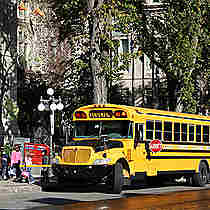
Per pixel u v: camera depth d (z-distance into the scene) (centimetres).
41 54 6297
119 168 2534
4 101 4525
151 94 6594
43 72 6297
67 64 5934
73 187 2884
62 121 5531
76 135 2745
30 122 5775
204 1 3962
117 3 3350
